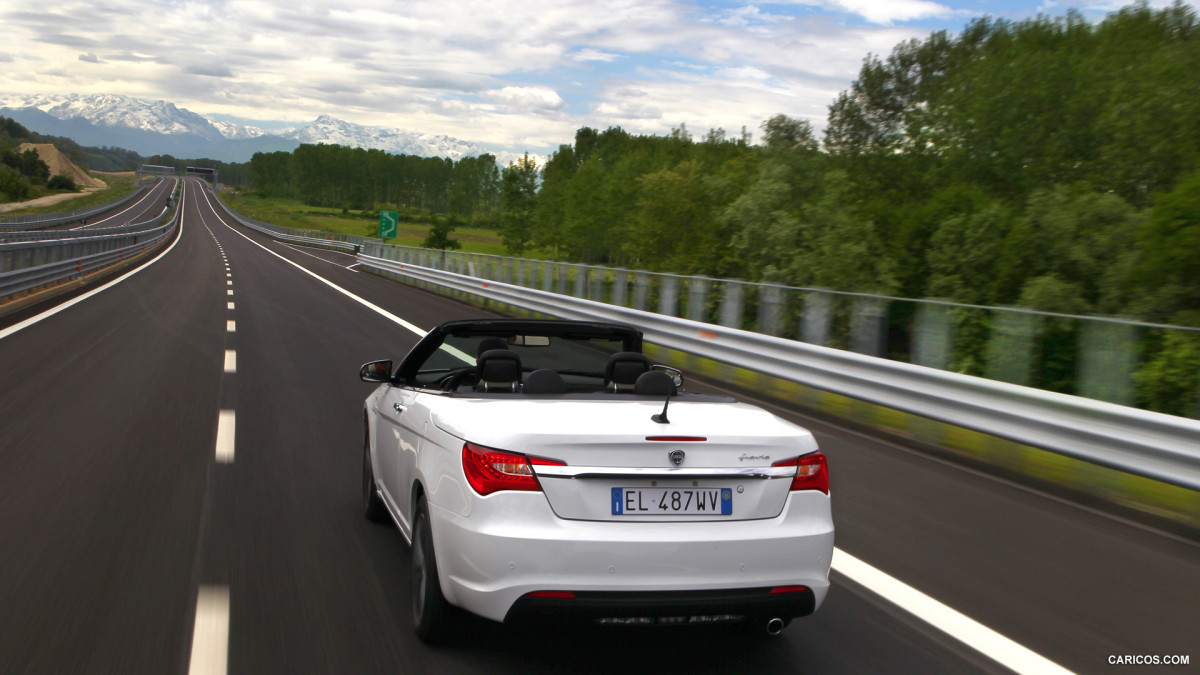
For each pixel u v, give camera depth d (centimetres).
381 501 505
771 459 327
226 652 337
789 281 3953
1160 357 702
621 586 304
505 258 2516
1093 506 634
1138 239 2580
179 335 1458
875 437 871
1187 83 2958
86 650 336
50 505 530
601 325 461
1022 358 826
